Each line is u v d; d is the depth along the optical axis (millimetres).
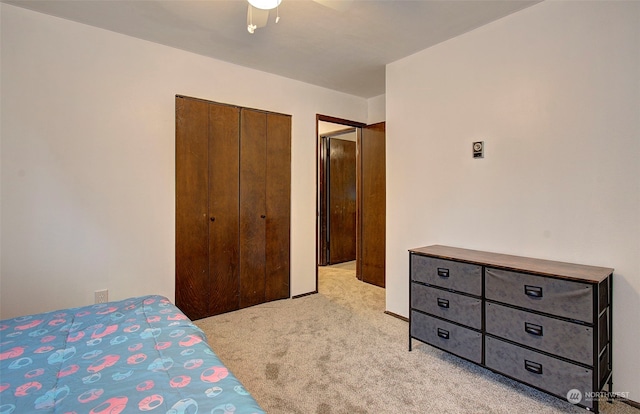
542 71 2180
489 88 2457
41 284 2365
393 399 1890
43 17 2348
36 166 2338
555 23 2113
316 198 3967
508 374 1958
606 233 1933
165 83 2871
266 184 3543
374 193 4305
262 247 3527
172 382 1028
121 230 2682
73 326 1479
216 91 3164
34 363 1160
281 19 2395
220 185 3221
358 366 2250
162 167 2871
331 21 2424
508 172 2357
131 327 1463
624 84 1861
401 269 3145
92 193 2553
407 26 2496
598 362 1654
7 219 2248
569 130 2068
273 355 2398
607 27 1912
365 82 3811
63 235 2443
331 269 5211
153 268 2838
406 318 3104
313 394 1935
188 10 2301
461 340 2182
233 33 2633
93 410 895
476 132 2541
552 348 1777
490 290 2035
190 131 3020
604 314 1778
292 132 3736
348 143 5727
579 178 2031
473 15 2340
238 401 939
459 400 1881
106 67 2594
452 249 2570
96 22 2473
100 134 2578
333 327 2912
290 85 3699
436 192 2836
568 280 1713
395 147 3184
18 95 2271
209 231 3154
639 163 1818
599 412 1781
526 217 2270
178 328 1458
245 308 3402
